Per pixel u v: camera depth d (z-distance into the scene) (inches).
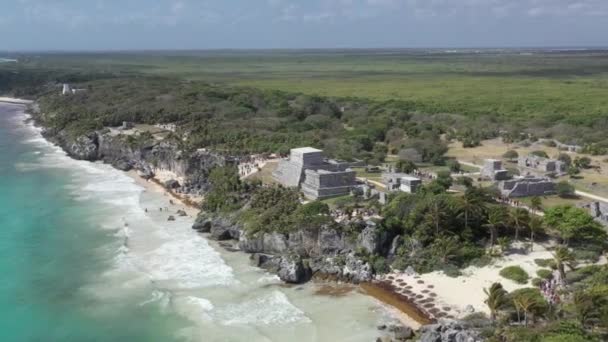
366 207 5019.7
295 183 5876.0
